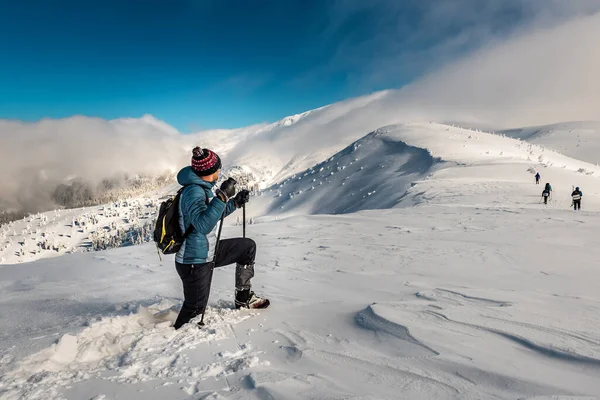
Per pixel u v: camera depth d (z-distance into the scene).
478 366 2.19
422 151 81.12
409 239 9.93
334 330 3.12
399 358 2.42
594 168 69.38
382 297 4.26
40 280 7.39
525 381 1.98
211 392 2.05
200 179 3.59
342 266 6.57
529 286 4.63
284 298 4.44
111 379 2.30
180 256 3.51
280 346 2.79
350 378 2.15
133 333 3.15
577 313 3.18
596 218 13.75
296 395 1.92
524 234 10.11
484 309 3.36
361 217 17.16
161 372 2.38
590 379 2.00
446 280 5.11
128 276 7.15
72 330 3.30
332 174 98.12
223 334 3.11
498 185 33.97
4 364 2.51
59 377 2.33
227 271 6.53
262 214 97.81
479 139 88.56
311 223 15.55
